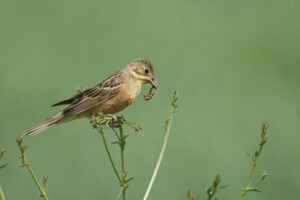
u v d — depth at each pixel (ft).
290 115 57.06
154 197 48.55
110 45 66.13
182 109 56.54
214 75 62.69
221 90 60.34
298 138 54.75
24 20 67.97
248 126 56.65
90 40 66.23
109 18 69.26
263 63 64.95
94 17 69.10
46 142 50.83
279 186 49.19
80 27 67.82
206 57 65.46
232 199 48.98
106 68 63.05
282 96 60.18
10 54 62.75
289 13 71.26
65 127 51.55
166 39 67.67
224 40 67.51
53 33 66.95
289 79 62.95
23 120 53.21
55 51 64.03
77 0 69.36
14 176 48.70
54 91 57.82
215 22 69.41
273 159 51.26
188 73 62.59
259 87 61.98
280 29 69.41
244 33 68.59
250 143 53.06
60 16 68.80
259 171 49.80
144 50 66.08
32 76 59.00
